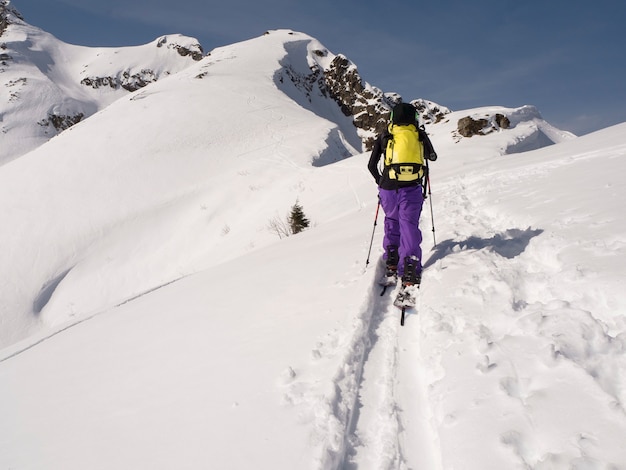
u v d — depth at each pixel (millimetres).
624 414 1698
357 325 3260
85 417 2965
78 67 156500
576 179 6453
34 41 157250
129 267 30688
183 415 2604
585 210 4523
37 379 4117
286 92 80312
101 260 31750
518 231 4645
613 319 2441
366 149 94875
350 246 6223
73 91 142750
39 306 29234
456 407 2111
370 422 2340
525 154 14102
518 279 3332
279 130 48719
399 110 4305
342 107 104375
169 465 2131
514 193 7066
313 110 90000
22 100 124938
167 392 2996
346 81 106500
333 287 4348
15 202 37781
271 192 31281
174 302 5855
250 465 1991
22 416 3293
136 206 35719
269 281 5332
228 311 4551
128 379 3451
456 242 5168
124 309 6758
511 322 2699
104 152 44000
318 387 2543
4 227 35062
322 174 29578
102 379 3621
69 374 4012
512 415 1907
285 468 1930
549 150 12586
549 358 2141
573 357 2135
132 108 56531
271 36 116188
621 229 3518
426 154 4336
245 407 2506
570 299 2805
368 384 2703
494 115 29656
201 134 47250
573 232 3848
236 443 2182
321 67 110938
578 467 1517
